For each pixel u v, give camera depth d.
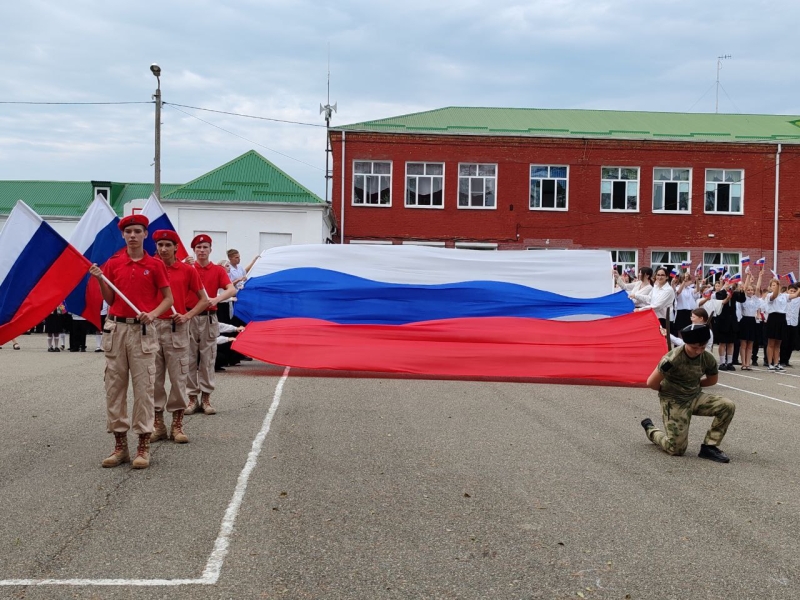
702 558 4.72
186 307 8.73
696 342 7.23
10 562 4.48
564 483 6.38
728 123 38.53
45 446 7.45
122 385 6.70
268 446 7.50
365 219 34.31
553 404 10.38
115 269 6.87
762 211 35.59
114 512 5.42
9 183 41.19
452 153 34.38
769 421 9.71
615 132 35.56
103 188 41.03
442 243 34.50
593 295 13.98
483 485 6.25
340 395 10.68
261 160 34.72
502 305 13.67
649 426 8.02
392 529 5.14
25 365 14.67
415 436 8.05
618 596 4.14
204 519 5.29
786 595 4.20
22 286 7.43
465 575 4.39
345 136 34.09
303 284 13.98
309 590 4.14
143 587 4.14
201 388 9.21
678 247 35.34
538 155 34.66
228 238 32.84
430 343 12.82
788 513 5.69
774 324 16.59
